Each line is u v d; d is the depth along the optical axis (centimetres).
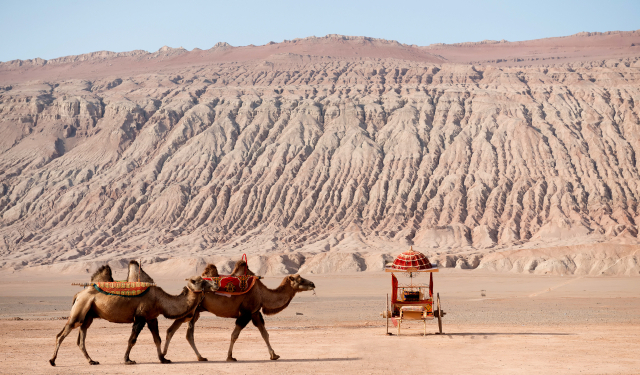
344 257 10206
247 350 1758
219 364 1469
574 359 1526
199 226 13512
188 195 14462
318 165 14675
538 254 9719
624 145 14188
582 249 9594
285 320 3484
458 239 11994
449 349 1730
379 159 14688
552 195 13025
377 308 4656
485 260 9888
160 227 13650
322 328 2686
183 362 1513
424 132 15462
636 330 2366
